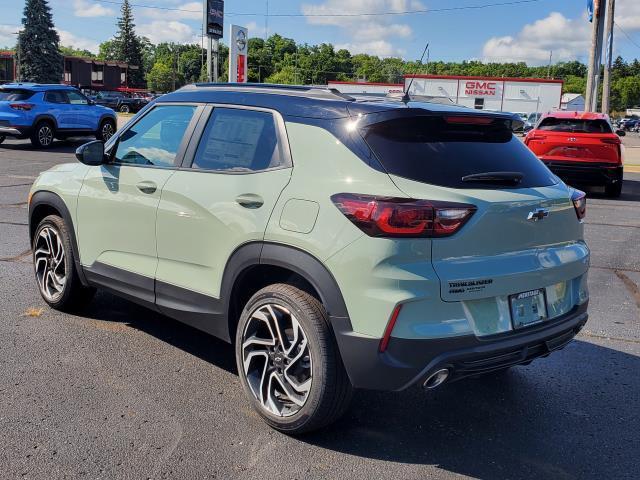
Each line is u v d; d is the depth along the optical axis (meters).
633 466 3.32
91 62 99.38
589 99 23.20
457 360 3.10
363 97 3.62
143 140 4.45
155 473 3.08
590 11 23.16
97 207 4.62
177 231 4.00
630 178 18.00
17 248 7.41
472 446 3.48
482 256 3.19
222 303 3.79
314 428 3.40
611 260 7.85
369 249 3.04
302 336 3.34
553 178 3.76
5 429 3.42
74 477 3.02
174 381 4.11
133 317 5.26
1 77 91.00
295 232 3.30
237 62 24.47
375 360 3.06
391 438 3.53
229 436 3.45
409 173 3.17
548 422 3.78
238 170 3.74
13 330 4.86
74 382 4.02
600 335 5.30
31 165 15.51
